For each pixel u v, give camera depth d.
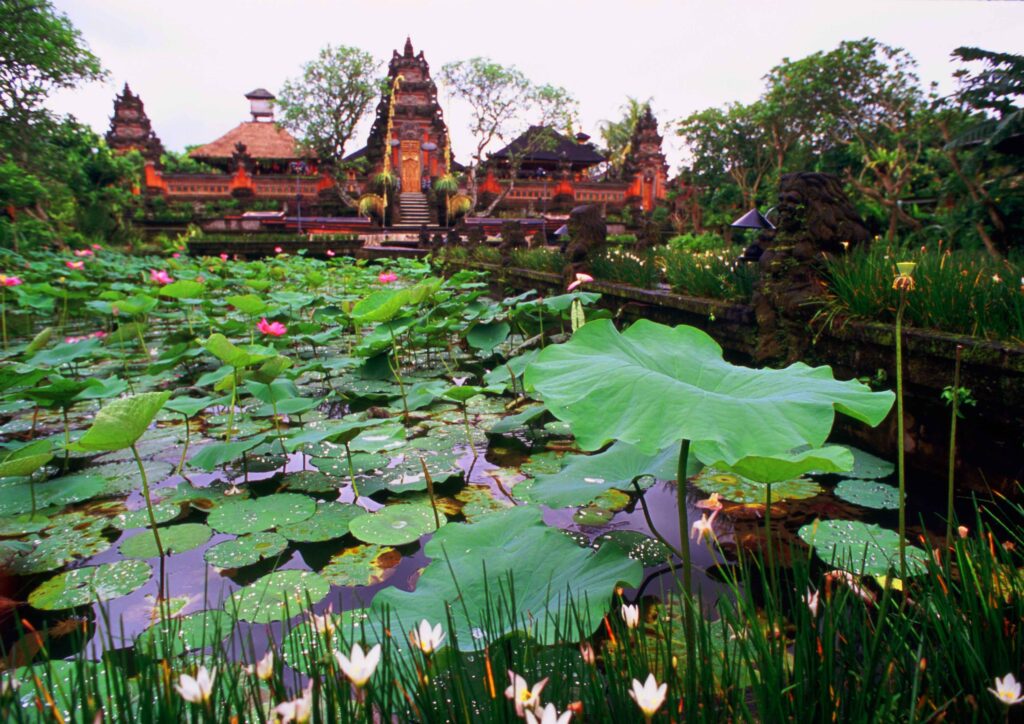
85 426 3.71
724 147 21.64
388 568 1.97
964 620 1.14
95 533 2.27
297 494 2.53
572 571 1.45
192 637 1.58
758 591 1.74
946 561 1.29
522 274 8.40
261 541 2.15
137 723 1.06
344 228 24.08
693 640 1.14
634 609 1.14
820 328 3.01
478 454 3.10
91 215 18.38
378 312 3.70
